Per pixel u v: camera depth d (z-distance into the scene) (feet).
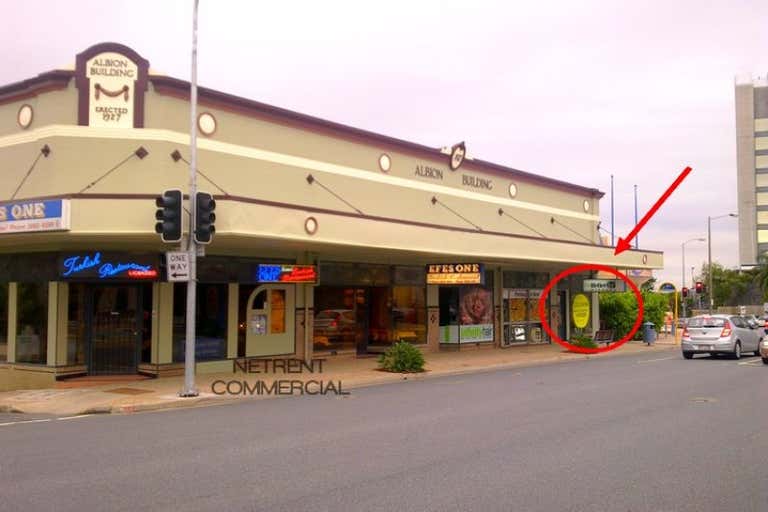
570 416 40.50
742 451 31.01
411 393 52.16
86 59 55.57
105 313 60.59
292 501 22.93
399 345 66.33
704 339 85.97
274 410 43.62
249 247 62.90
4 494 23.88
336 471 27.07
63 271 58.29
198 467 27.78
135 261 58.03
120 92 55.93
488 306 96.53
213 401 47.60
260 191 63.67
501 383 59.00
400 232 66.39
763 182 344.28
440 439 33.50
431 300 87.30
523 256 84.17
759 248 341.82
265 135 64.54
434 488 24.63
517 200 99.35
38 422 40.11
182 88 58.03
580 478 26.16
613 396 49.57
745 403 45.93
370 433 35.14
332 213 59.06
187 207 51.62
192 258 48.75
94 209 50.67
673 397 48.93
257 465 28.09
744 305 312.71
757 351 91.50
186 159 58.08
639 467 27.96
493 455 29.99
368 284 77.97
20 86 57.62
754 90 348.38
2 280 63.41
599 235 120.47
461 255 75.56
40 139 55.72
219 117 60.85
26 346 61.16
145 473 26.84
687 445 32.24
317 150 69.46
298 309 70.59
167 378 58.54
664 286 121.08
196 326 62.34
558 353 90.53
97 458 29.53
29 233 51.75
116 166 55.31
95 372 60.08
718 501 23.35
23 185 57.00
